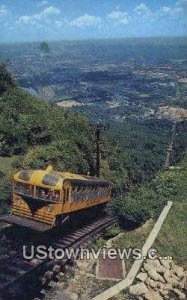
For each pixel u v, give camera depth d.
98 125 38.62
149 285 22.22
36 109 49.34
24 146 39.00
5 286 18.92
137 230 28.06
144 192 32.34
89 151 42.88
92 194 28.91
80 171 38.25
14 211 24.09
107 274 23.22
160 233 26.78
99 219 30.12
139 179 49.78
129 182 45.81
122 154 53.56
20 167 33.47
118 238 27.66
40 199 23.44
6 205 26.56
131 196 32.31
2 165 34.78
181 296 21.67
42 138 41.16
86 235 26.62
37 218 23.55
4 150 37.69
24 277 20.20
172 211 29.58
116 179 42.78
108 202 32.84
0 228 24.98
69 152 38.12
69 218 25.73
